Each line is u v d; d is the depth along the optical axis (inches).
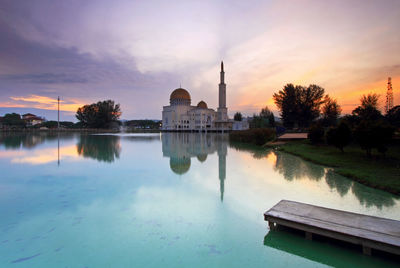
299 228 319.3
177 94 4980.3
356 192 519.5
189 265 273.3
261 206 446.0
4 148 1398.9
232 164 866.1
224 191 536.4
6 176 684.7
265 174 700.7
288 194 511.8
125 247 310.2
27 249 306.5
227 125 4559.5
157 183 605.9
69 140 2057.1
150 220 388.5
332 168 777.6
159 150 1312.7
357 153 969.5
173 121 4771.2
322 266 273.0
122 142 1872.5
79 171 749.9
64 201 476.4
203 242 322.0
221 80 4325.8
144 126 6939.0
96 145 1600.6
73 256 291.1
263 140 1584.6
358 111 1790.1
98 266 271.9
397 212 406.0
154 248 308.2
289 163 883.4
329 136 1024.2
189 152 1225.4
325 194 508.1
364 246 282.4
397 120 1579.7
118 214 412.5
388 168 689.6
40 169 781.3
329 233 297.9
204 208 437.4
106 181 627.2
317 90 2496.3
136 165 852.0
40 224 375.6
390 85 1803.6
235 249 306.2
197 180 634.2
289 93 2527.1
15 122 4242.1
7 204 461.4
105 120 4618.6
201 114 4507.9
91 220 389.4
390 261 276.8
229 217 398.3
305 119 2544.3
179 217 399.5
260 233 344.5
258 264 276.2
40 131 3868.1
